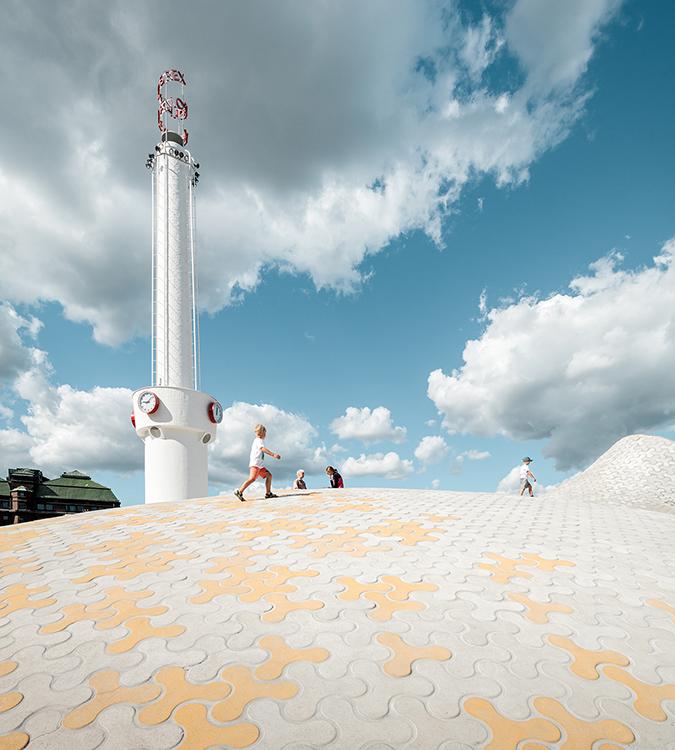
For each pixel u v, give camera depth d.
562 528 8.07
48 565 5.89
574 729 2.68
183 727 2.61
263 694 2.90
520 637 3.73
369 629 3.77
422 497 11.32
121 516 9.29
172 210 23.45
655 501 15.12
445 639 3.64
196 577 5.08
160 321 22.48
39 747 2.45
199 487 20.66
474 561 5.66
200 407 20.67
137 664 3.25
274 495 11.77
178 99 25.09
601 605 4.46
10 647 3.58
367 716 2.72
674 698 3.02
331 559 5.65
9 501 41.78
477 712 2.79
